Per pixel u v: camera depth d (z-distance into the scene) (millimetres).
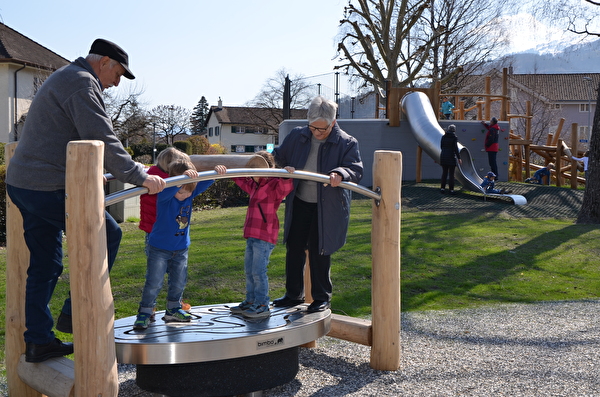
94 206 2791
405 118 18984
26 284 3348
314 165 4223
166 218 3604
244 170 3428
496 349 4695
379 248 4168
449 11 33094
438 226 11281
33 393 3588
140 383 3578
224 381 3461
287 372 3730
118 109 33844
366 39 28750
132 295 6312
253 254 4023
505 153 19406
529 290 7055
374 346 4219
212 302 6074
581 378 3963
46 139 3047
